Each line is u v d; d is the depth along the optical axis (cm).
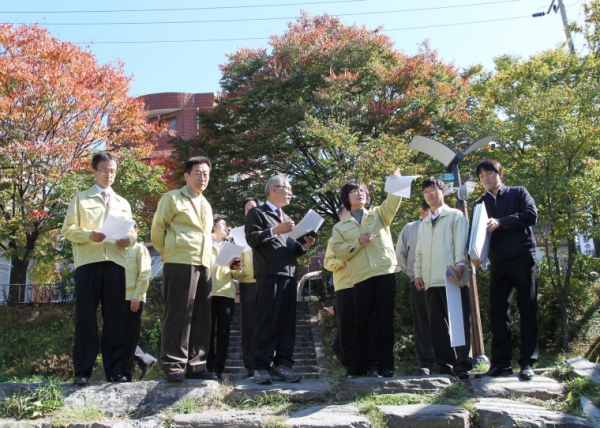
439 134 1570
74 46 1599
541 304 1168
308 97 1706
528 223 500
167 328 480
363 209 567
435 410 426
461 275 513
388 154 1252
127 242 499
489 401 450
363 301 528
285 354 509
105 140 1636
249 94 1738
